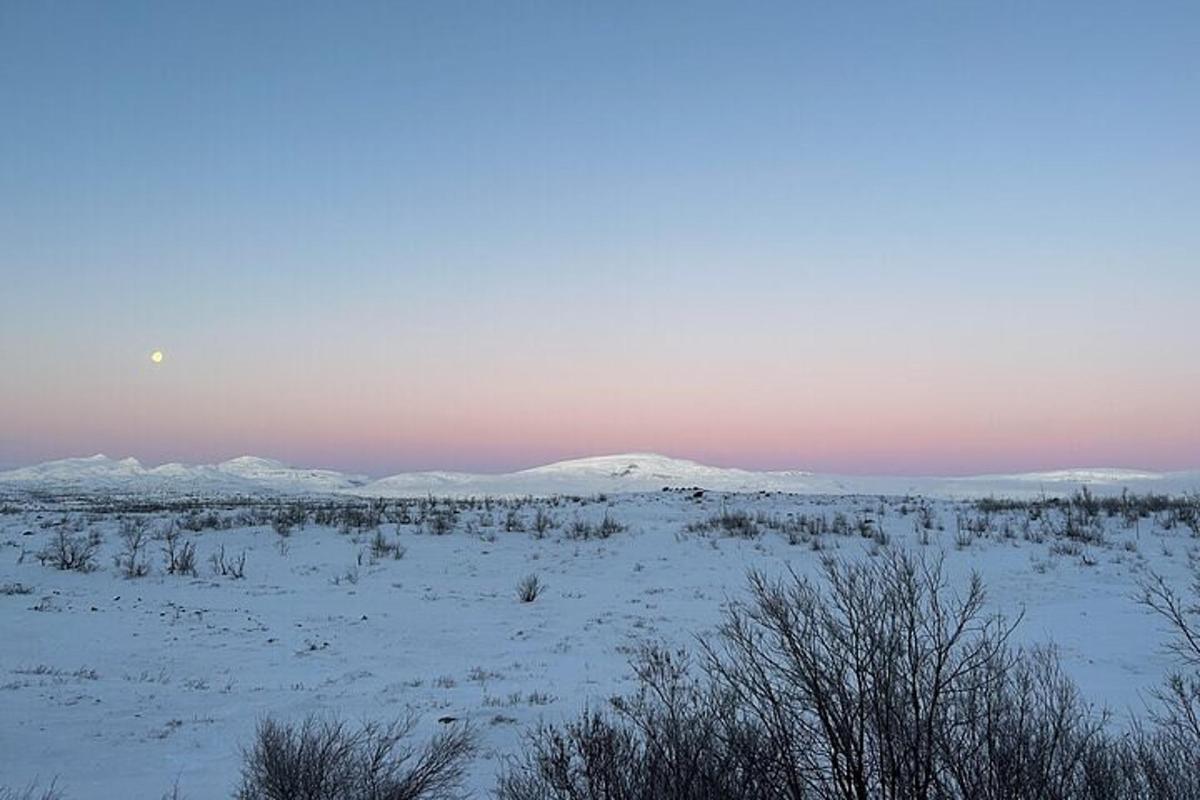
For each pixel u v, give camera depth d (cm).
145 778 765
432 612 1811
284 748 690
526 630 1622
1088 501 3148
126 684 1158
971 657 543
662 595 2014
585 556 2531
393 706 1023
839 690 482
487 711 975
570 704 1002
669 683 862
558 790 562
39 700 1046
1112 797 484
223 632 1565
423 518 3297
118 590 2042
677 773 492
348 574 2305
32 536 2916
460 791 700
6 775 766
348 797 645
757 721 541
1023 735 480
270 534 2934
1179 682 829
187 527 3122
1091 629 1488
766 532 2817
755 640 825
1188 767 518
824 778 493
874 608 545
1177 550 2302
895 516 3155
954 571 2111
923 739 470
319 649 1440
